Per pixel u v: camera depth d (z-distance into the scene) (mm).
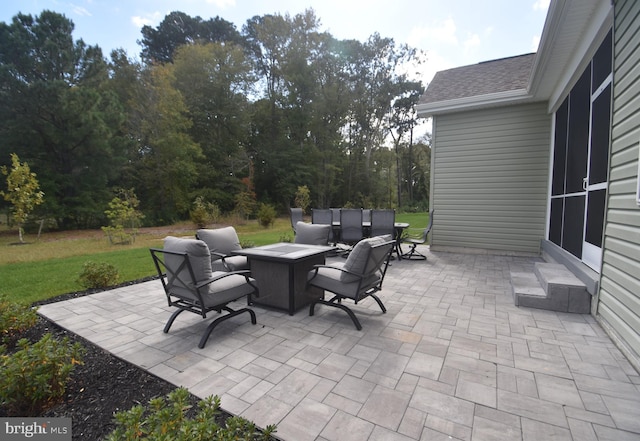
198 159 19062
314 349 2494
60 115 11727
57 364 1833
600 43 3311
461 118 6676
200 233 3934
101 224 14359
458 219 6871
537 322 3012
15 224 11562
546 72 4590
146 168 16703
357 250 2822
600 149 3279
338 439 1538
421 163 29500
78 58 12391
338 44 22031
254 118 21422
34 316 2861
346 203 22359
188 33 22578
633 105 2377
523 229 6289
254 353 2436
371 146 25312
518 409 1760
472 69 8266
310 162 21984
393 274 4953
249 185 19375
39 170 12094
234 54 19797
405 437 1551
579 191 4043
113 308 3479
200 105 19188
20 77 11180
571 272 3834
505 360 2305
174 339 2701
